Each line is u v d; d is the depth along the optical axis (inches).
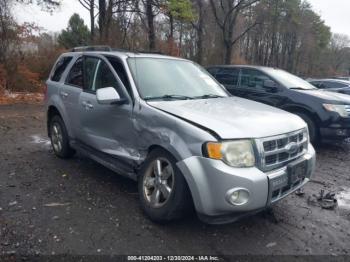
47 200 172.4
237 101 181.3
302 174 152.4
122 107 169.3
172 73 190.2
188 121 140.8
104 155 189.0
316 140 304.8
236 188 127.4
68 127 220.7
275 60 2155.5
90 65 203.5
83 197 177.2
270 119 150.2
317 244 143.2
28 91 693.9
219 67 375.6
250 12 1284.4
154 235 143.0
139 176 161.8
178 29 1280.8
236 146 130.3
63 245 133.2
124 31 781.9
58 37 1189.7
